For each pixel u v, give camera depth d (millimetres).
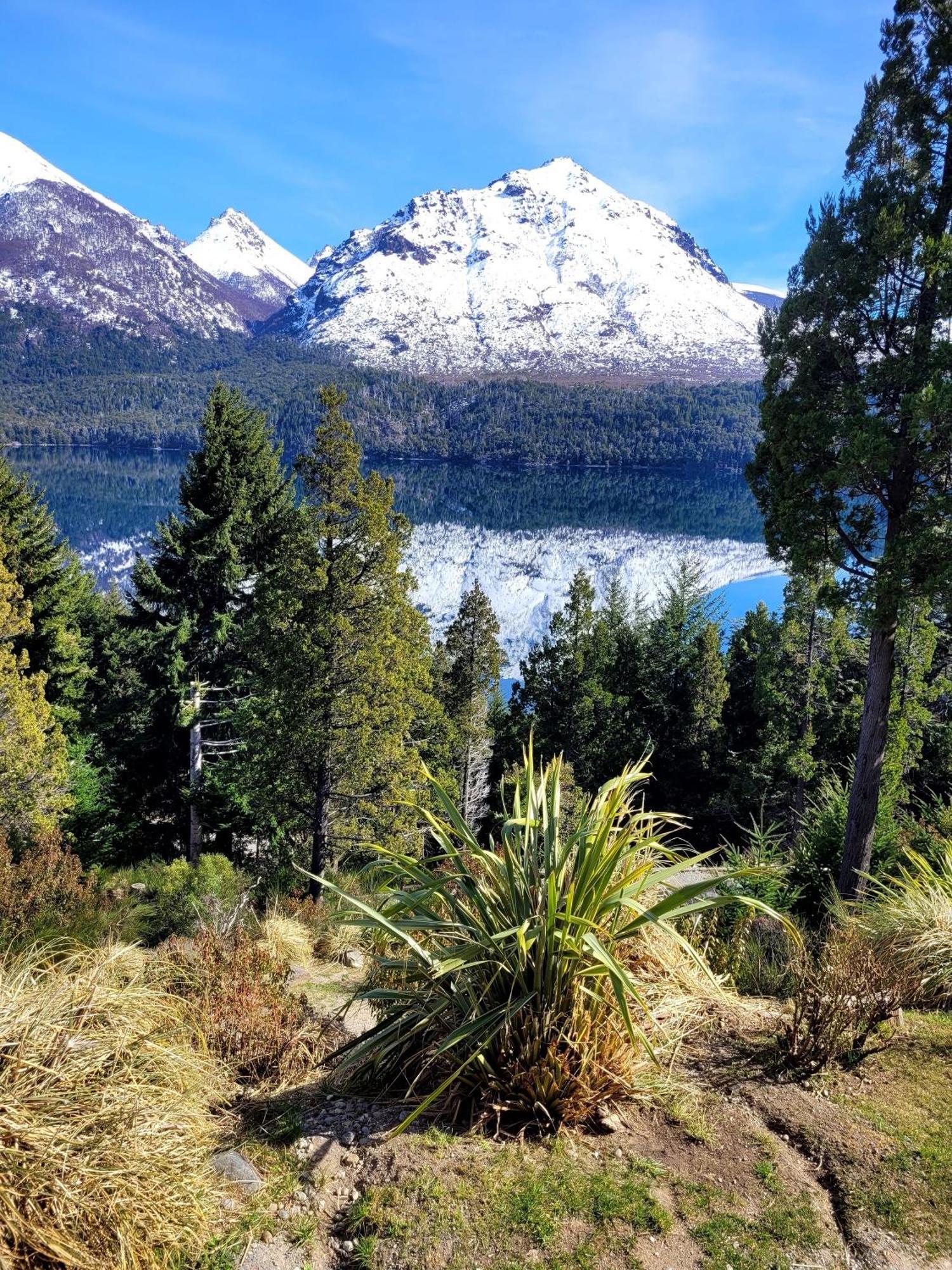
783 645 21203
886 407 8609
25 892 6242
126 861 17547
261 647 12688
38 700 13227
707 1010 3244
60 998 2545
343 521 12227
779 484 9359
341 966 6211
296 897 9430
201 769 17016
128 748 17688
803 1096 2715
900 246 8148
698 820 25984
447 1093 2693
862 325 8609
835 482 8508
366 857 13914
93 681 21750
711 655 26031
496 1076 2641
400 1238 2104
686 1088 2754
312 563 12266
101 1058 2342
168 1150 2230
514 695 26469
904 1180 2289
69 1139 2053
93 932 6027
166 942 5070
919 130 8273
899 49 8328
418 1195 2244
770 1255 2039
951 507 7887
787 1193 2258
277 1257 2078
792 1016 3061
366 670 12117
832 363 8969
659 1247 2068
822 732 21188
